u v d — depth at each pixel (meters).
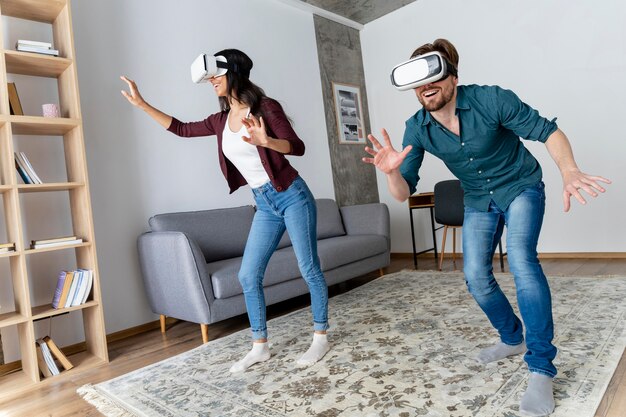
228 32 3.91
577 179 1.26
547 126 1.35
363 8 4.90
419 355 1.92
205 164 3.60
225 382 1.89
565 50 3.93
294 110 4.47
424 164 4.92
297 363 1.99
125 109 3.14
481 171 1.49
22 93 2.65
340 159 4.91
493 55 4.33
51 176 2.73
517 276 1.41
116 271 2.98
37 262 2.64
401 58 5.03
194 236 3.09
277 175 1.90
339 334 2.36
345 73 5.11
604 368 1.59
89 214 2.43
